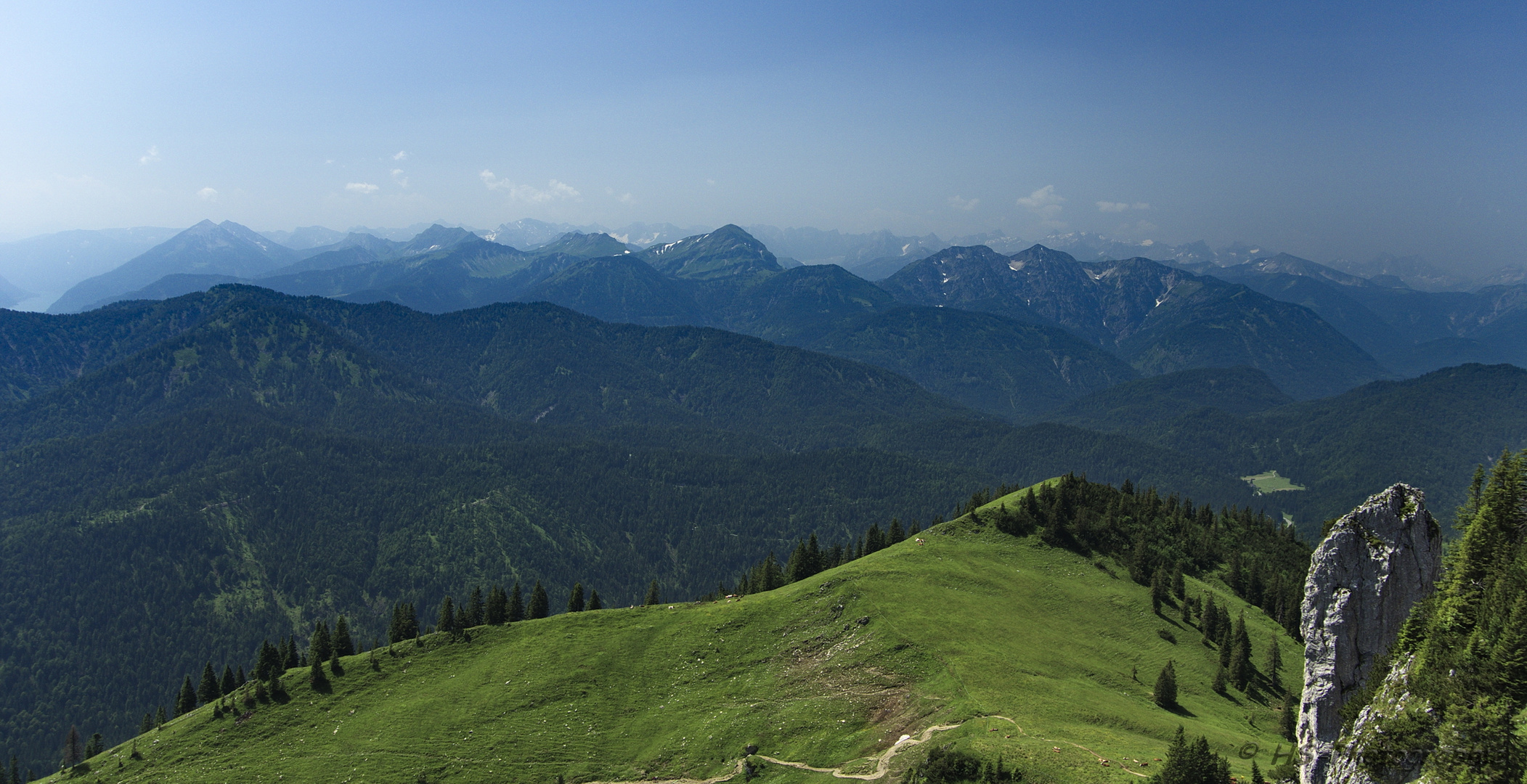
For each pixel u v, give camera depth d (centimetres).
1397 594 7450
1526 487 7219
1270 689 12794
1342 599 7569
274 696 14188
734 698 11962
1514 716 5756
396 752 12131
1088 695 10562
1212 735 9769
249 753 12900
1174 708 11006
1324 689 7506
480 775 11362
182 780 12400
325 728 13200
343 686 14262
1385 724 6362
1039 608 14075
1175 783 7231
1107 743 8731
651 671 13288
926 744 9238
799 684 11838
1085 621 14038
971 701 9988
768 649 13050
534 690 13112
